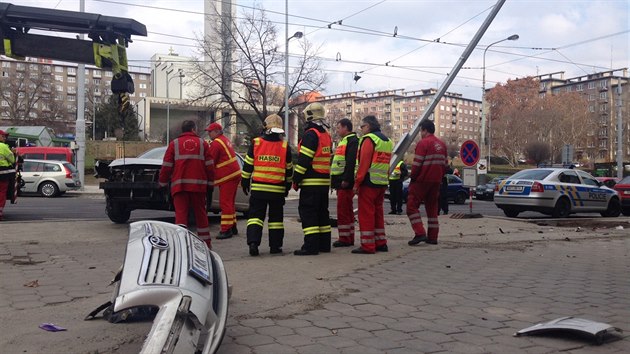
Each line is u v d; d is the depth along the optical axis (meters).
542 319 5.17
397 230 12.02
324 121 8.20
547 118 79.31
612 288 6.52
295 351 4.22
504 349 4.36
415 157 9.27
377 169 8.21
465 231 12.15
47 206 18.89
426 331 4.75
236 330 4.66
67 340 4.18
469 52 12.85
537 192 16.72
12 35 10.40
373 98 132.00
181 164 7.78
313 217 8.09
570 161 33.12
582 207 17.56
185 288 3.49
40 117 82.56
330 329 4.75
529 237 11.31
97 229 11.09
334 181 8.67
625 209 20.55
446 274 7.06
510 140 80.62
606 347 4.45
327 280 6.45
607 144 91.56
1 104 89.44
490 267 7.66
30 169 25.80
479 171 23.41
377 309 5.38
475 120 142.50
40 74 87.06
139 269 3.56
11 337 4.28
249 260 7.66
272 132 8.05
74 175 26.67
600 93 105.44
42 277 6.64
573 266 7.98
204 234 8.07
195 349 3.25
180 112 76.06
